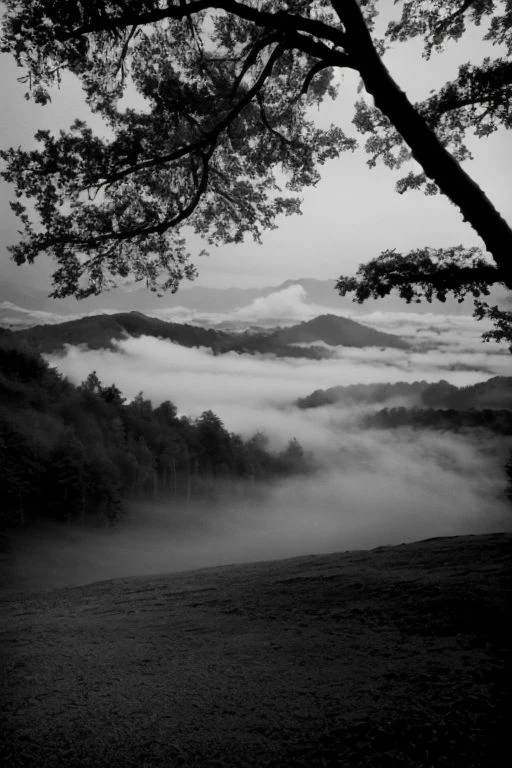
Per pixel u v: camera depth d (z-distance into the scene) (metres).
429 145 5.21
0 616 11.18
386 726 4.29
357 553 14.77
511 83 6.79
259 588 10.66
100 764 4.21
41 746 4.56
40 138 7.42
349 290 5.95
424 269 5.61
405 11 7.86
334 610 8.17
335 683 5.32
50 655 7.18
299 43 6.14
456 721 4.27
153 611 9.71
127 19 6.57
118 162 7.63
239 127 8.56
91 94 8.12
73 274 8.18
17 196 7.62
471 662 5.48
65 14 6.49
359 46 5.57
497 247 5.09
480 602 7.44
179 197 8.91
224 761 4.09
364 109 8.70
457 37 7.98
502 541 12.67
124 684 5.86
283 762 4.00
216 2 6.26
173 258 8.83
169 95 7.71
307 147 8.98
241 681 5.64
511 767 3.65
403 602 8.04
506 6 7.66
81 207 7.96
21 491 88.69
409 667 5.52
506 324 6.96
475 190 5.14
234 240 9.58
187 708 5.09
